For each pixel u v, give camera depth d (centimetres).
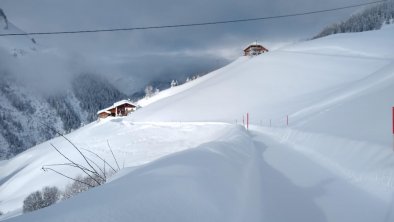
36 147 9188
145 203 405
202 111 6200
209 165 687
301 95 5522
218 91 7188
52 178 3938
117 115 9394
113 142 5081
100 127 6681
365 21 14400
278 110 4784
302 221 512
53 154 5466
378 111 1582
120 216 362
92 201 394
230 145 1169
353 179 785
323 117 2092
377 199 616
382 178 706
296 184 753
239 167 838
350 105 2062
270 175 844
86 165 4019
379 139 1012
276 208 573
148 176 528
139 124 6197
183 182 505
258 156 1190
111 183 508
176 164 635
